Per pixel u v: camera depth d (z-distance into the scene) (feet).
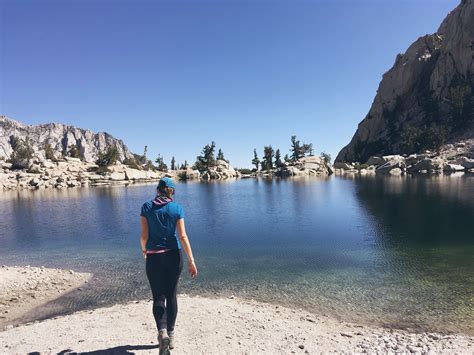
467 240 67.87
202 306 31.76
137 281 46.52
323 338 25.12
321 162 463.42
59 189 296.30
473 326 30.04
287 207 131.75
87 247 71.36
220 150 558.15
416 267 50.26
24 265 57.36
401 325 30.27
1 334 24.62
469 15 504.84
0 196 222.69
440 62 535.19
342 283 43.62
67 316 30.42
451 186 189.67
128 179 400.67
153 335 23.43
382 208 118.73
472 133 444.14
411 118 543.80
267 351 21.67
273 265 53.52
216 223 98.78
